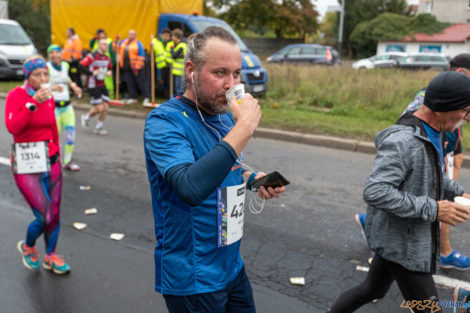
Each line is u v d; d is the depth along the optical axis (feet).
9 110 10.00
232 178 5.41
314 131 27.27
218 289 5.35
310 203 16.44
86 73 26.40
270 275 11.31
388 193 6.08
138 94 40.70
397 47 137.08
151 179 5.31
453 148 11.16
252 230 14.02
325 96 37.40
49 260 11.28
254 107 4.64
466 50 127.54
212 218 5.23
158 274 5.60
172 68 33.40
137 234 13.67
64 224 14.34
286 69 43.65
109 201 16.47
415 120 6.44
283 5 137.08
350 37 145.07
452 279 11.08
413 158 6.24
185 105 5.16
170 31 34.12
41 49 96.12
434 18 133.49
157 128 4.87
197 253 5.21
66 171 20.15
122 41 35.24
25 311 9.68
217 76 4.82
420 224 6.44
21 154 10.36
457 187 7.16
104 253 12.43
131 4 36.60
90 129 29.09
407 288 6.80
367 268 11.66
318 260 12.08
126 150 24.06
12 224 14.24
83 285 10.76
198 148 5.05
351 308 7.93
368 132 26.66
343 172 20.58
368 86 36.94
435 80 6.28
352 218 15.06
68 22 41.86
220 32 4.88
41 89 9.80
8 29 49.78
